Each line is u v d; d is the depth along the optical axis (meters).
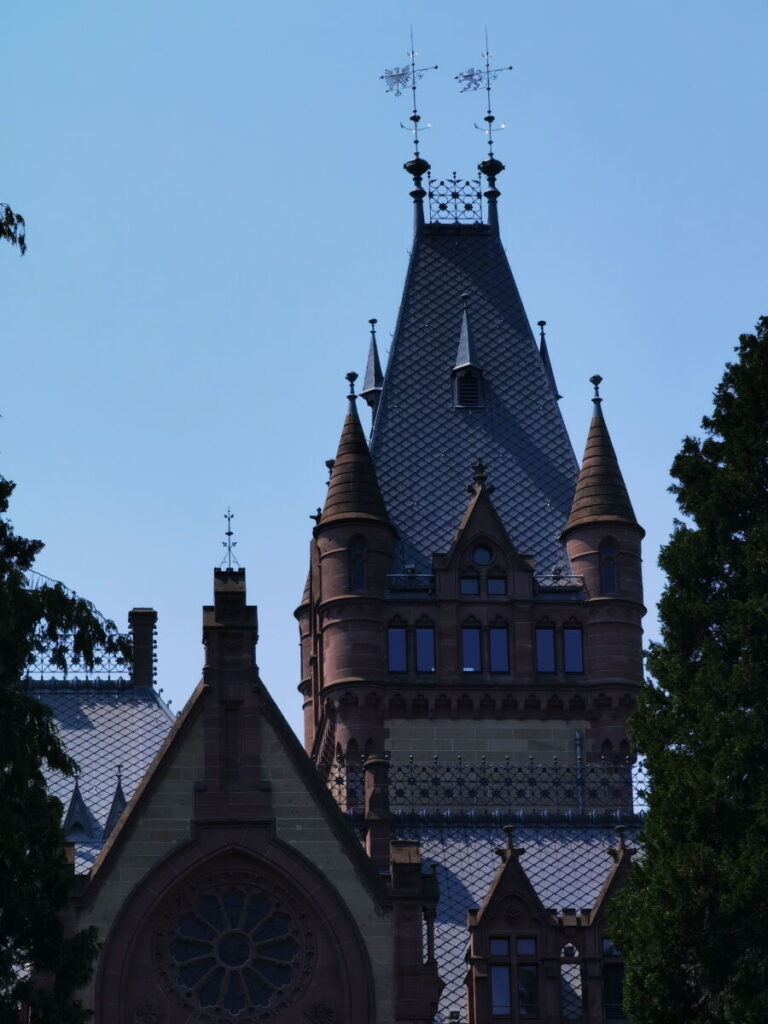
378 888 183.50
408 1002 181.38
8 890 159.62
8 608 154.62
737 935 170.00
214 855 182.62
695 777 174.38
